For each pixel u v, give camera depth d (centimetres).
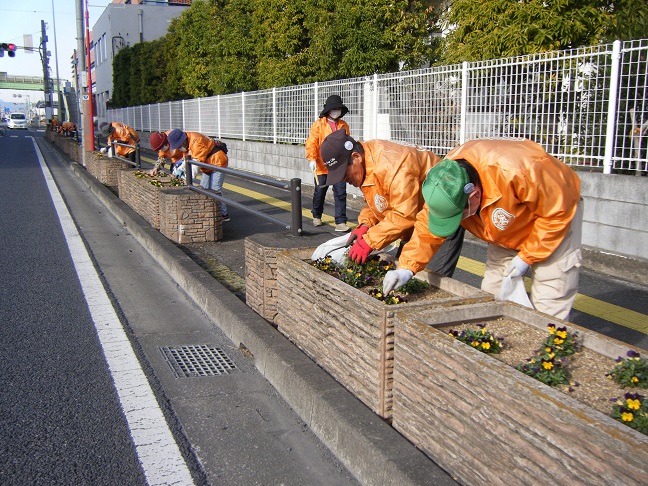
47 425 322
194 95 2417
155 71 3023
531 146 302
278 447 299
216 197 670
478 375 212
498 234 317
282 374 348
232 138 1811
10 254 728
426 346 241
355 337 298
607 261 656
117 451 297
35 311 514
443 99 878
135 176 967
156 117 2672
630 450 160
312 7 1455
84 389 365
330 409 291
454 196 273
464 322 278
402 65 1391
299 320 367
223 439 308
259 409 338
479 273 654
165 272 653
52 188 1402
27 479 273
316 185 868
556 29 806
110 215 1039
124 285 600
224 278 586
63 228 902
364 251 340
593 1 822
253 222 923
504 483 200
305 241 444
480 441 211
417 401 249
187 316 507
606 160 670
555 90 705
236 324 433
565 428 178
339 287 312
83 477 275
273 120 1497
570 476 176
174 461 288
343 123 842
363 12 1317
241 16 1962
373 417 276
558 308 330
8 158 2328
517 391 196
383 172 338
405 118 968
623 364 220
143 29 4256
